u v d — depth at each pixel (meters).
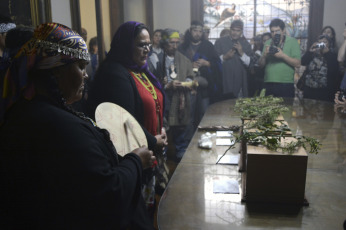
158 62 4.45
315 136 2.52
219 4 6.21
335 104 3.98
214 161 1.99
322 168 1.86
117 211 0.96
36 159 0.89
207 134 2.38
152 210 2.21
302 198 1.41
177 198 1.50
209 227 1.25
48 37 0.94
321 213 1.35
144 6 6.07
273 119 1.96
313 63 5.19
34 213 0.90
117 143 1.58
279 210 1.38
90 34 4.30
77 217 0.92
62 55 0.95
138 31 2.09
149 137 1.96
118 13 5.37
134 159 1.13
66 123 0.93
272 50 5.17
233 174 1.78
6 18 1.83
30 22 3.01
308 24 6.02
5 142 0.90
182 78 4.53
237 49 5.31
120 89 2.01
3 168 0.90
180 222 1.29
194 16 6.20
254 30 6.22
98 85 2.07
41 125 0.90
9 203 0.91
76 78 1.00
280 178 1.40
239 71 5.35
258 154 1.39
